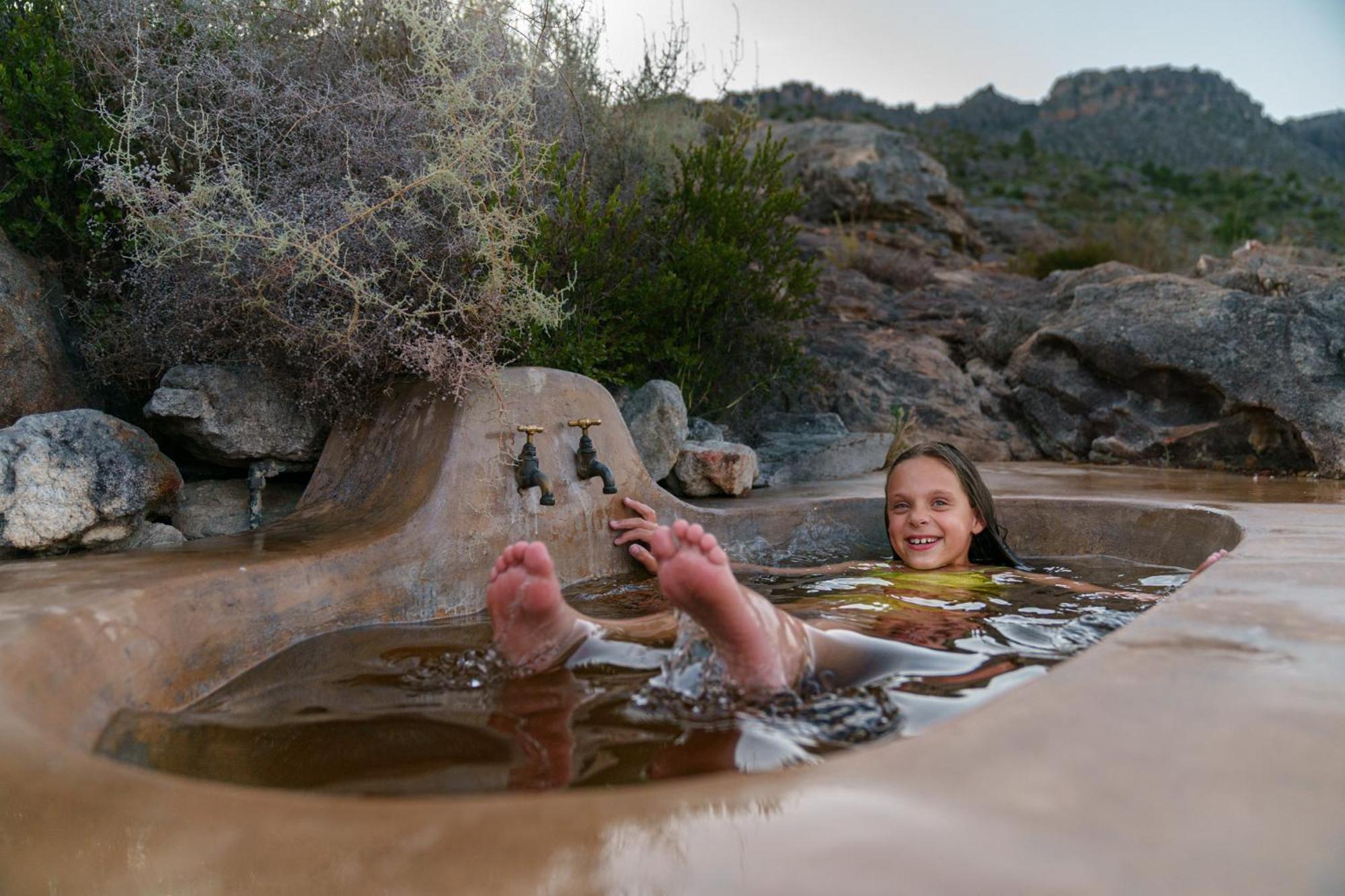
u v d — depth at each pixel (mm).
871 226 14070
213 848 811
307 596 2420
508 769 1351
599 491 3410
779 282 6289
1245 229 21000
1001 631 2203
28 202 3742
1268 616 1640
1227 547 3152
